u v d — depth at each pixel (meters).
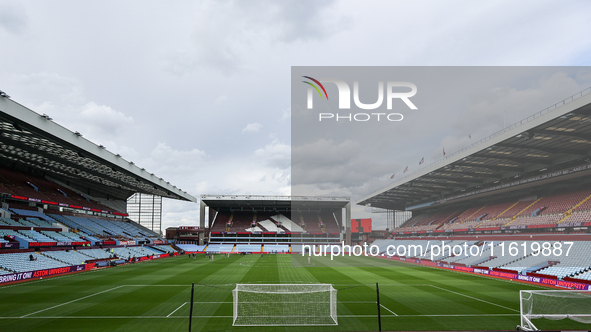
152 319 16.23
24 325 15.20
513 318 16.66
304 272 37.06
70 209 58.91
